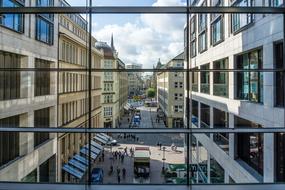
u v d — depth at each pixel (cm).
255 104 1227
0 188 425
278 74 1044
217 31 1822
